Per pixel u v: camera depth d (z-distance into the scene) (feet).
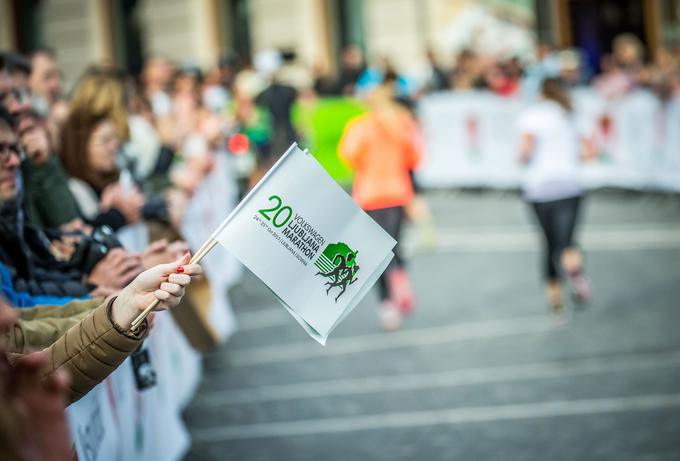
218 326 49.01
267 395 41.42
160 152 47.83
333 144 99.86
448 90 106.73
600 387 39.52
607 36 133.28
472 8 127.34
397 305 53.72
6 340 18.48
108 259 23.79
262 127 91.15
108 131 32.14
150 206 33.47
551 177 50.01
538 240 70.74
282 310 56.85
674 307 50.65
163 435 31.60
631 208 79.87
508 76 97.55
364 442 35.40
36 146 26.99
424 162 99.30
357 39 133.08
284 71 129.59
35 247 23.29
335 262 18.22
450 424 36.60
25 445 10.82
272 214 17.92
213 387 42.88
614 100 85.46
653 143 81.97
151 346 29.99
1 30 138.21
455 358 44.96
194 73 75.46
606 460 32.27
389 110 52.95
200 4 137.90
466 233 75.31
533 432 35.17
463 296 56.39
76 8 140.05
